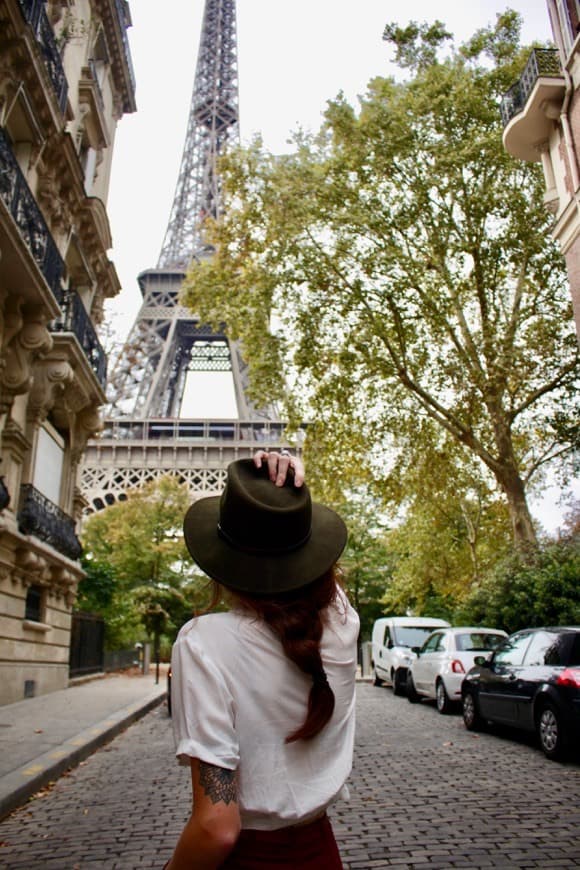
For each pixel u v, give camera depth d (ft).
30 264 43.80
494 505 112.88
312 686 5.31
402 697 63.05
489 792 23.48
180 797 23.36
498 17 79.71
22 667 53.16
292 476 5.85
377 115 73.31
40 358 54.80
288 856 5.15
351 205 75.66
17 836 18.86
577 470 95.09
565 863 16.10
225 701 5.09
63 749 29.96
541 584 61.05
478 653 48.60
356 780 25.62
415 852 16.97
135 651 115.44
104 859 16.78
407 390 85.56
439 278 77.82
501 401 75.87
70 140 58.90
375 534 142.20
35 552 53.67
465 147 72.28
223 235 83.25
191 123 258.37
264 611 5.37
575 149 54.19
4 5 43.01
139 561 115.96
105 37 79.36
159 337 212.02
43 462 58.59
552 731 29.53
